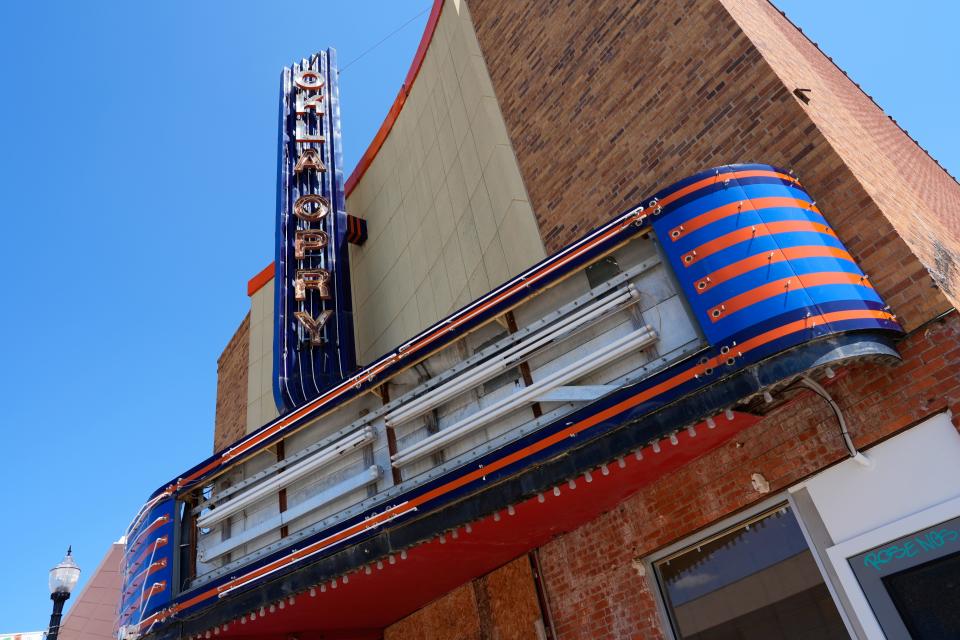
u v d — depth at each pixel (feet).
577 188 31.94
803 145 22.63
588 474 20.20
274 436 29.43
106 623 59.47
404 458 24.34
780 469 20.49
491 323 24.70
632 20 31.53
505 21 40.50
